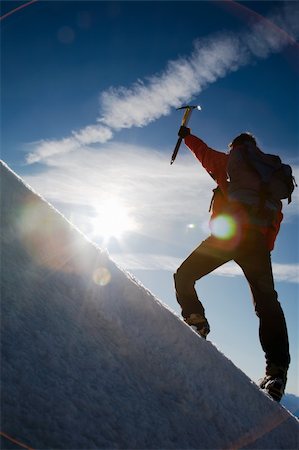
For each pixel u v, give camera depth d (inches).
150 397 66.6
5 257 70.4
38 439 47.6
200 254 132.8
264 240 126.7
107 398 59.6
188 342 88.4
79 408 54.7
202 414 71.6
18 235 78.2
